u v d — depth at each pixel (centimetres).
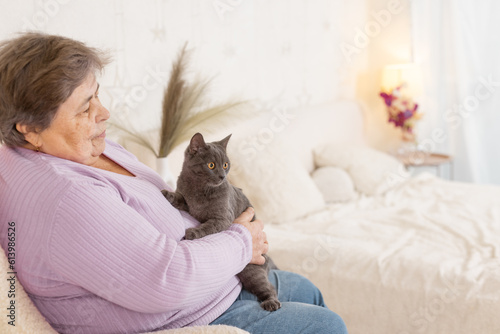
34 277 106
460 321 162
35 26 174
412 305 172
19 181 107
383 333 177
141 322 111
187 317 119
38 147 112
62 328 112
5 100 105
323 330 122
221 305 126
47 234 101
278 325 122
